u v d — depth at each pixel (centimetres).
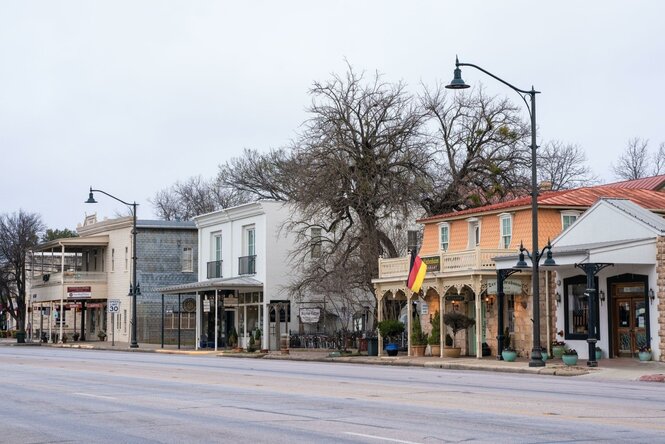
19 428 1516
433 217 4706
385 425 1458
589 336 3266
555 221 4050
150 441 1328
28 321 8850
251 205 5741
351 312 5600
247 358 4744
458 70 3222
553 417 1557
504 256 3750
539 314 3688
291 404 1834
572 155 8706
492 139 5716
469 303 4356
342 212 4953
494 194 5550
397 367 3675
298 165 5088
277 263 5631
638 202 4022
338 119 4919
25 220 8844
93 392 2217
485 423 1473
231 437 1345
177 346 6412
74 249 7944
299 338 5600
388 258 4788
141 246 7056
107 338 7544
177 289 5978
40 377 2814
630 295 3506
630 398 1959
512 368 3262
